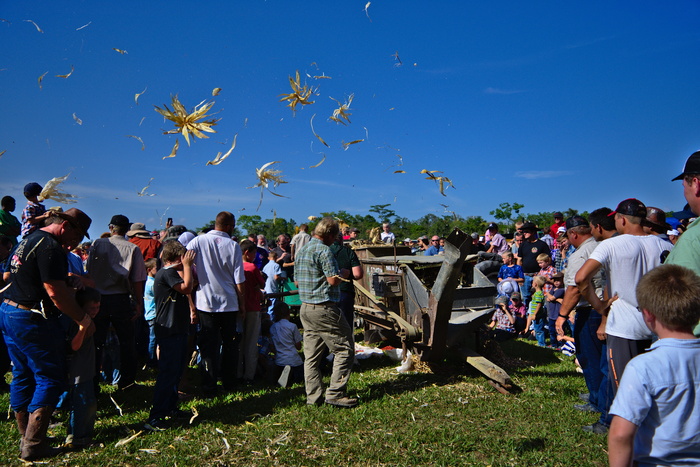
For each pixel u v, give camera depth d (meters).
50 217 4.35
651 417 1.97
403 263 7.26
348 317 6.89
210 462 3.95
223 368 5.98
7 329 3.95
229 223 5.99
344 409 5.13
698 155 2.74
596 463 3.91
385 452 4.11
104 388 5.98
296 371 6.29
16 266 3.95
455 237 5.64
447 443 4.27
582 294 4.29
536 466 3.88
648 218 4.72
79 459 3.97
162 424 4.61
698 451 1.93
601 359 4.66
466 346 7.32
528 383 6.11
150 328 6.93
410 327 6.38
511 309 9.65
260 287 6.54
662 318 2.00
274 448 4.19
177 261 4.80
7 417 4.89
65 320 4.32
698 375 1.95
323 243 5.35
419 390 5.77
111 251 5.60
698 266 2.62
